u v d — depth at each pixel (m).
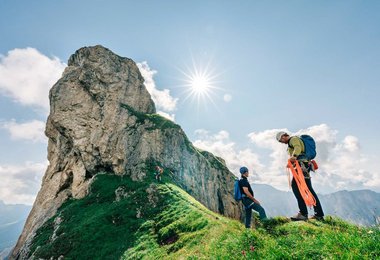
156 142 81.19
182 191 59.78
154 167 73.00
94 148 81.81
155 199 54.31
